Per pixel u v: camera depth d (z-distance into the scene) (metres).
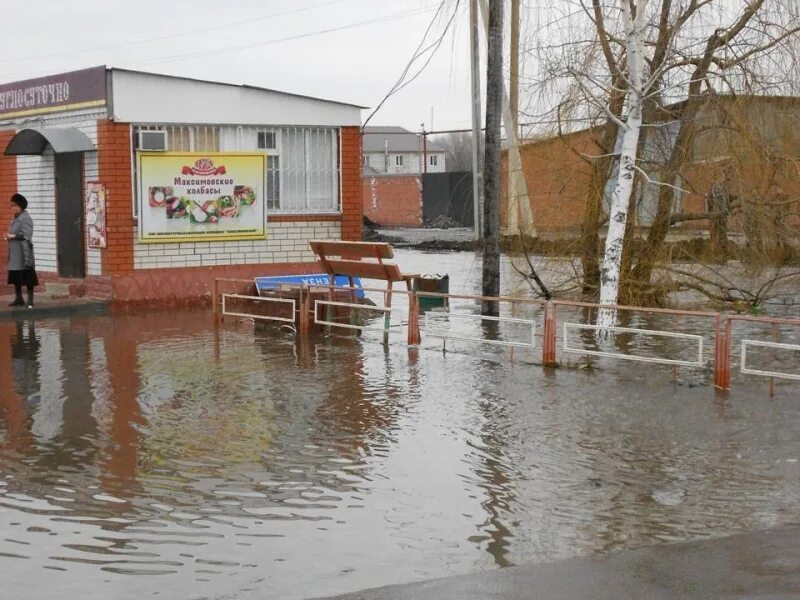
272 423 10.31
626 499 7.88
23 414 10.78
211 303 20.08
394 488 8.18
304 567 6.56
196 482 8.35
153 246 19.84
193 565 6.59
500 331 16.89
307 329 16.25
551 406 10.96
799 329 17.09
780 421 10.18
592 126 18.91
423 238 46.09
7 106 22.33
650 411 10.67
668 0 17.47
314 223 21.41
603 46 17.61
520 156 21.03
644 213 19.28
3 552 6.80
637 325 17.64
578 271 20.66
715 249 19.19
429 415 10.61
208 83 20.05
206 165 20.16
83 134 19.66
